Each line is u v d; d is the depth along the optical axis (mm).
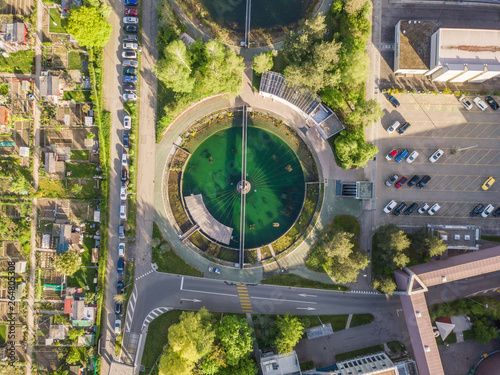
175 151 70125
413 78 68250
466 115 68438
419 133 68812
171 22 65438
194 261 69688
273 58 68562
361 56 59094
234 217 70812
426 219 68875
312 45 62812
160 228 69688
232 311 69188
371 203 69000
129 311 69188
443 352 67375
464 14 67750
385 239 63250
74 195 69750
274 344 63844
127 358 68562
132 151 68500
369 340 68438
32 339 69625
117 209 69688
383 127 69000
